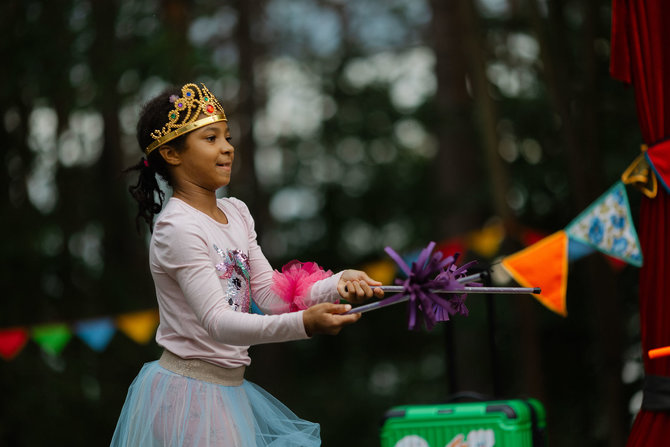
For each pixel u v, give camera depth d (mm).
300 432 3479
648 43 4047
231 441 3236
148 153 3396
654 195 4031
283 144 17109
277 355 15672
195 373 3266
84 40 11719
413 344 16391
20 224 11781
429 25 16484
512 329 11719
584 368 11742
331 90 16531
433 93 15969
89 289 12422
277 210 17250
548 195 11766
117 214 13070
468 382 12273
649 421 3965
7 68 11422
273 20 17469
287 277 3396
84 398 11414
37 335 7195
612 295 8172
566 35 9555
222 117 3387
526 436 4355
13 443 10930
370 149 16453
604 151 9945
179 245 3197
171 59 11633
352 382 16422
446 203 13094
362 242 16891
